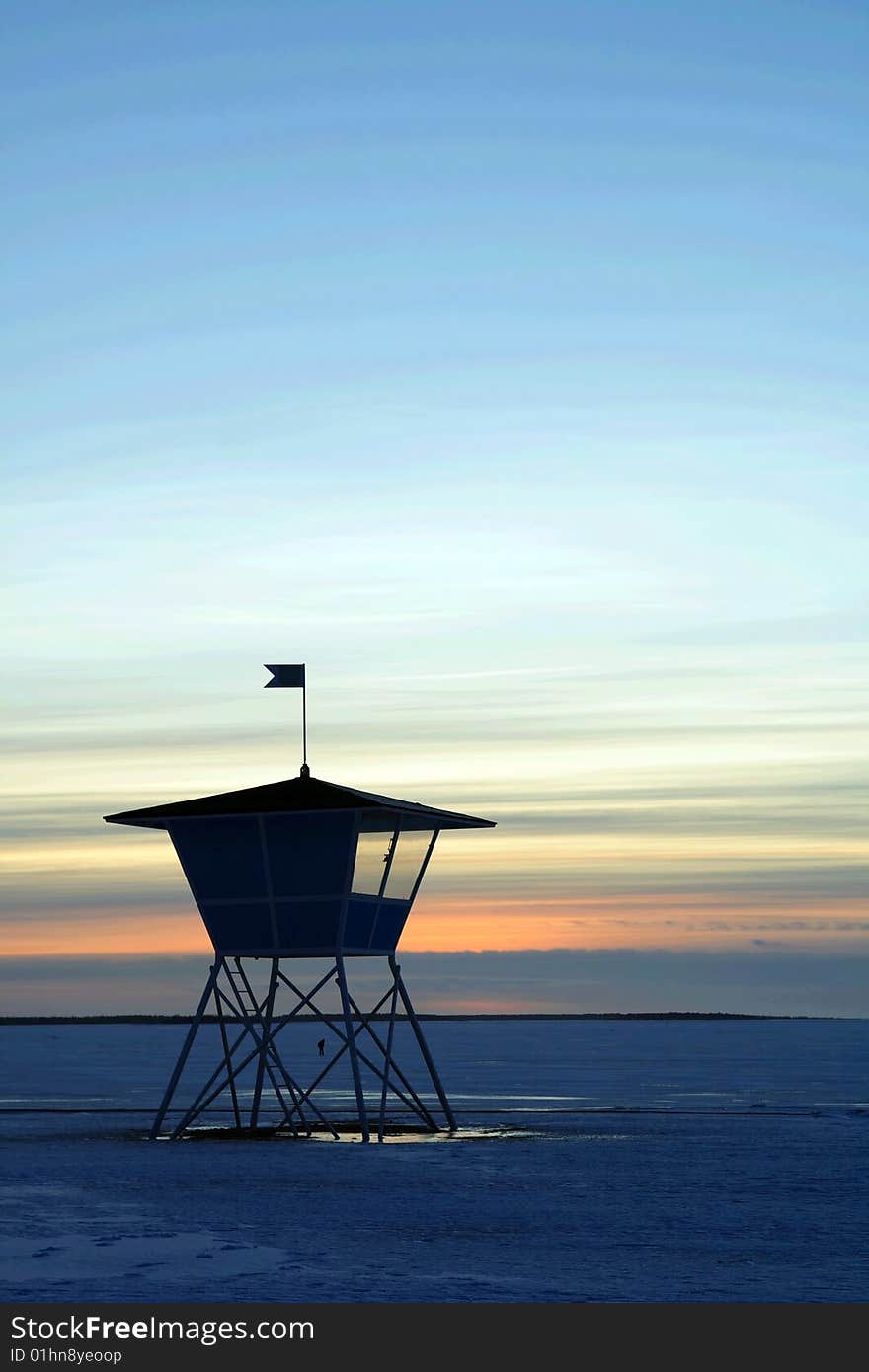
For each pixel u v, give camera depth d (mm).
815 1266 35750
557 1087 123000
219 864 60188
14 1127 76875
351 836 58094
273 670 62156
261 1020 68188
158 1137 67625
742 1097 108062
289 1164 56281
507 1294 32625
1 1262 35375
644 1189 49812
